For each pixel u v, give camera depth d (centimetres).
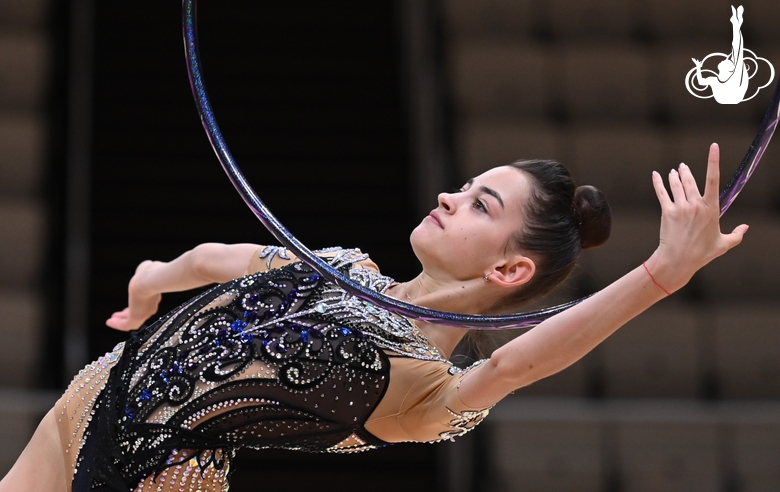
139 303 696
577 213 586
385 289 553
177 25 1767
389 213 1684
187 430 516
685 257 426
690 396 1425
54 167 1612
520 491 1268
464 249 549
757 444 1249
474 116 1686
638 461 1258
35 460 561
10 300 1480
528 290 575
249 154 1692
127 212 1623
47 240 1562
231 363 519
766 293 1516
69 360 1448
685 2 1812
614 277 1499
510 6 1789
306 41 1794
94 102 1694
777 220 1577
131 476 523
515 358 456
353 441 532
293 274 543
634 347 1436
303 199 1675
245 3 1794
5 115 1628
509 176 566
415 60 1723
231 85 1734
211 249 618
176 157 1672
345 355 516
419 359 523
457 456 1365
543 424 1284
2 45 1667
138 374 541
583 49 1761
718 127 1681
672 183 437
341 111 1747
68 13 1720
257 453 1487
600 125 1680
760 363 1430
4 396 1241
